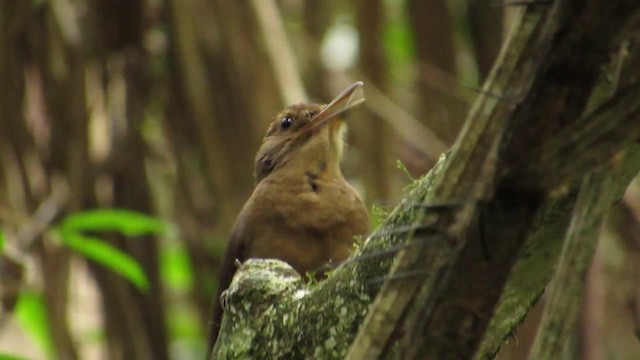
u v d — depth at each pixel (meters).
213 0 10.07
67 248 10.65
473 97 11.00
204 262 11.37
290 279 5.78
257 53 9.83
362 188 10.22
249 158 10.04
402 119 10.37
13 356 8.00
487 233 4.09
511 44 4.11
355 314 5.34
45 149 10.91
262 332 5.61
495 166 4.05
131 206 11.04
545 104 4.00
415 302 4.32
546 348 4.24
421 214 4.30
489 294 4.14
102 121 11.11
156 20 10.98
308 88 11.02
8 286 10.04
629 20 3.90
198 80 10.11
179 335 12.74
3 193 10.80
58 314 10.62
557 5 3.93
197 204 11.15
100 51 11.01
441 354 4.18
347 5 11.07
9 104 10.88
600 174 4.27
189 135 10.99
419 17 11.10
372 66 10.14
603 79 4.39
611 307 9.84
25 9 10.86
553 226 5.02
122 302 11.19
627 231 9.95
